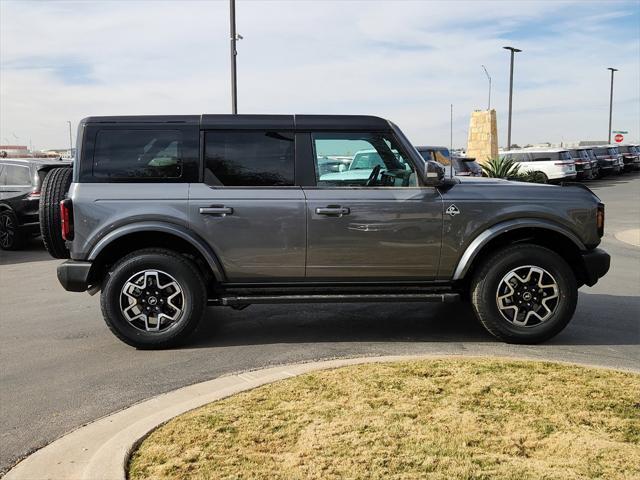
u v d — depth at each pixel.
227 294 5.76
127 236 5.69
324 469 3.14
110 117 5.68
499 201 5.68
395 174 5.76
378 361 4.96
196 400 4.18
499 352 5.49
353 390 4.23
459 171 21.61
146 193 5.57
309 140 5.69
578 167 31.86
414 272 5.73
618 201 22.97
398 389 4.23
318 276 5.71
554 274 5.62
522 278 5.65
